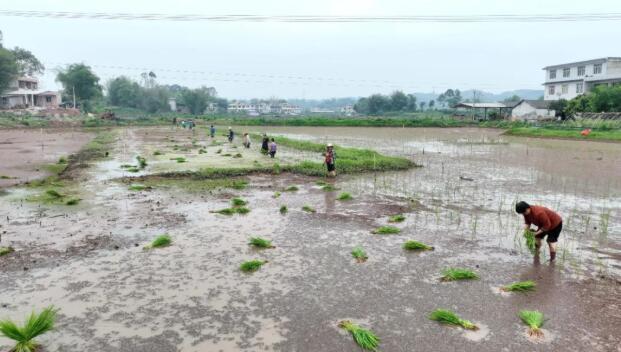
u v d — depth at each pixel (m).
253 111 182.75
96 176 19.83
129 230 11.42
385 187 17.88
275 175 20.67
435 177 20.38
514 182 19.05
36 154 28.39
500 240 10.84
